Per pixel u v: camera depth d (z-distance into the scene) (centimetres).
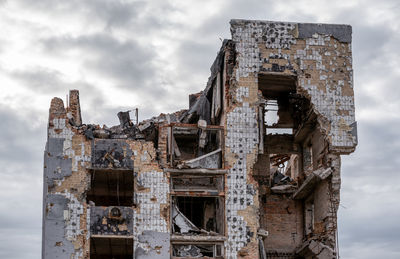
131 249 4822
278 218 5369
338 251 4741
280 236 5331
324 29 4925
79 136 4609
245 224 4544
